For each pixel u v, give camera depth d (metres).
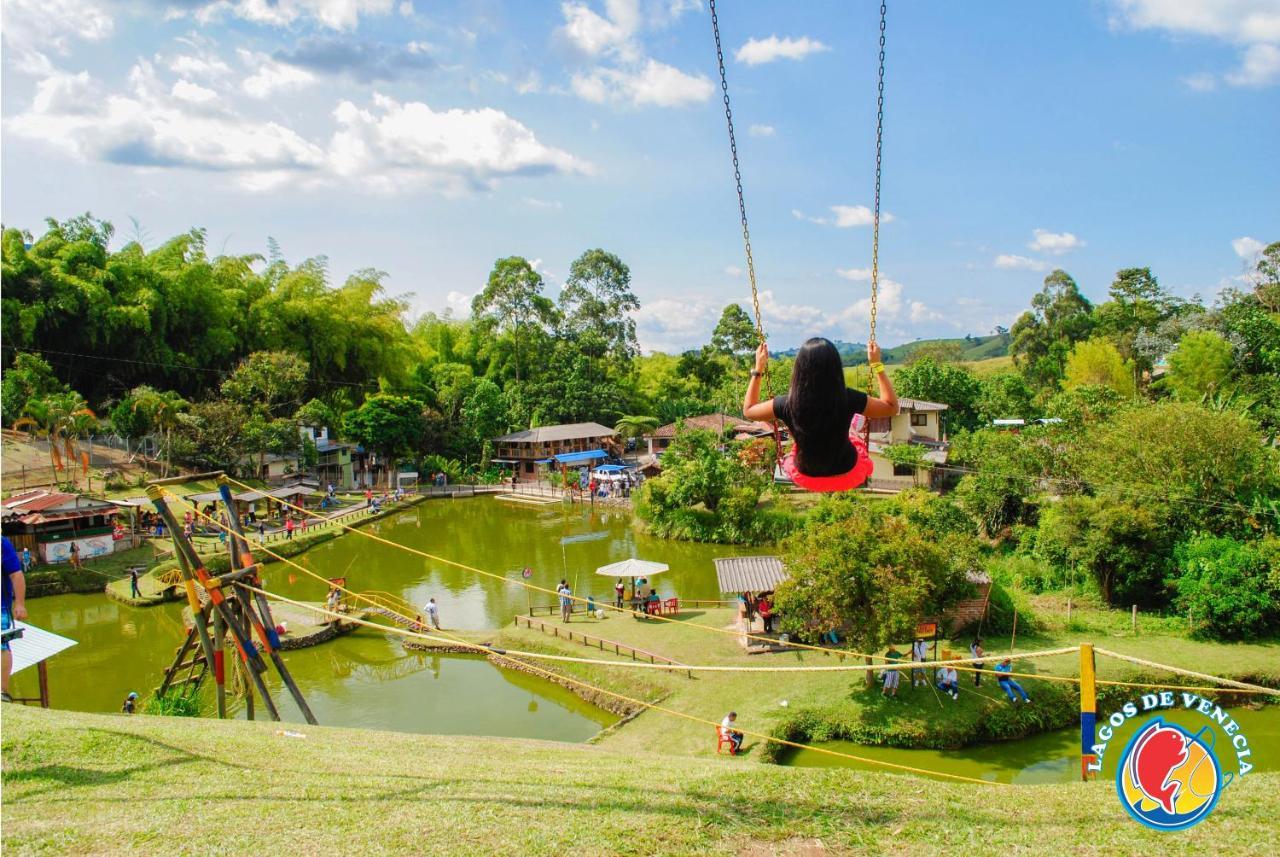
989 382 75.38
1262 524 31.12
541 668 27.28
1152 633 27.61
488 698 26.42
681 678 25.11
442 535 55.19
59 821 7.23
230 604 19.36
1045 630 28.05
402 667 29.62
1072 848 6.85
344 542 52.22
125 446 59.06
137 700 26.44
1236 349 58.31
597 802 7.71
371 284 87.00
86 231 64.88
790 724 21.48
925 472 54.19
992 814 7.60
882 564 22.50
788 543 24.89
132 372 63.03
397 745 11.32
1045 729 21.77
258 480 60.53
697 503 54.16
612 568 33.31
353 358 84.06
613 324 106.94
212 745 10.04
